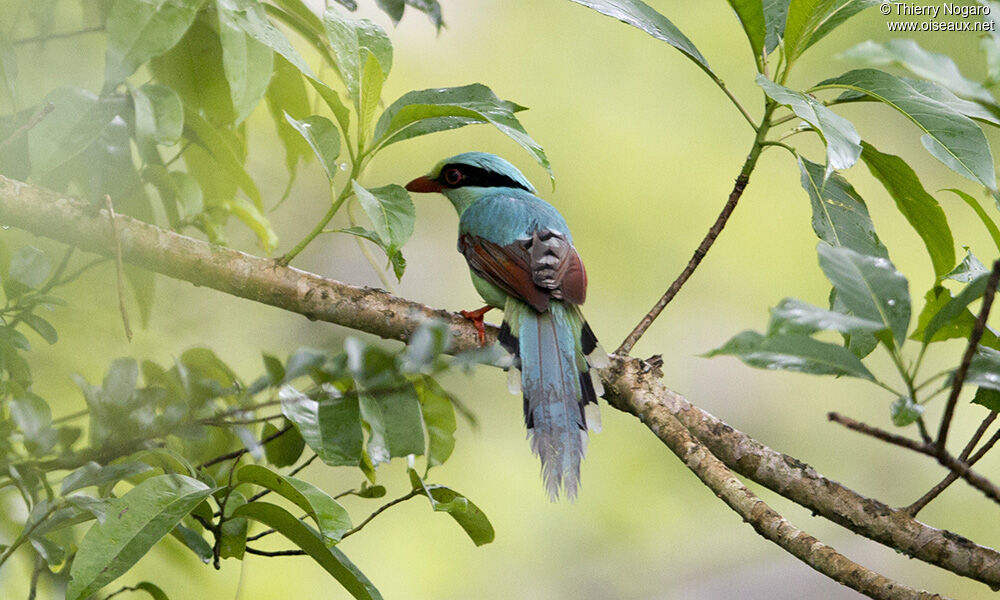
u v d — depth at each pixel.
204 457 8.13
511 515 16.28
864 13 16.77
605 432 17.64
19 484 6.67
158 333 10.53
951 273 7.52
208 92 8.98
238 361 13.25
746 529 18.12
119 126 7.91
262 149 13.86
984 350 6.57
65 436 7.08
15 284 7.46
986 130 16.70
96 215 7.85
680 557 17.50
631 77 18.33
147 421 6.96
